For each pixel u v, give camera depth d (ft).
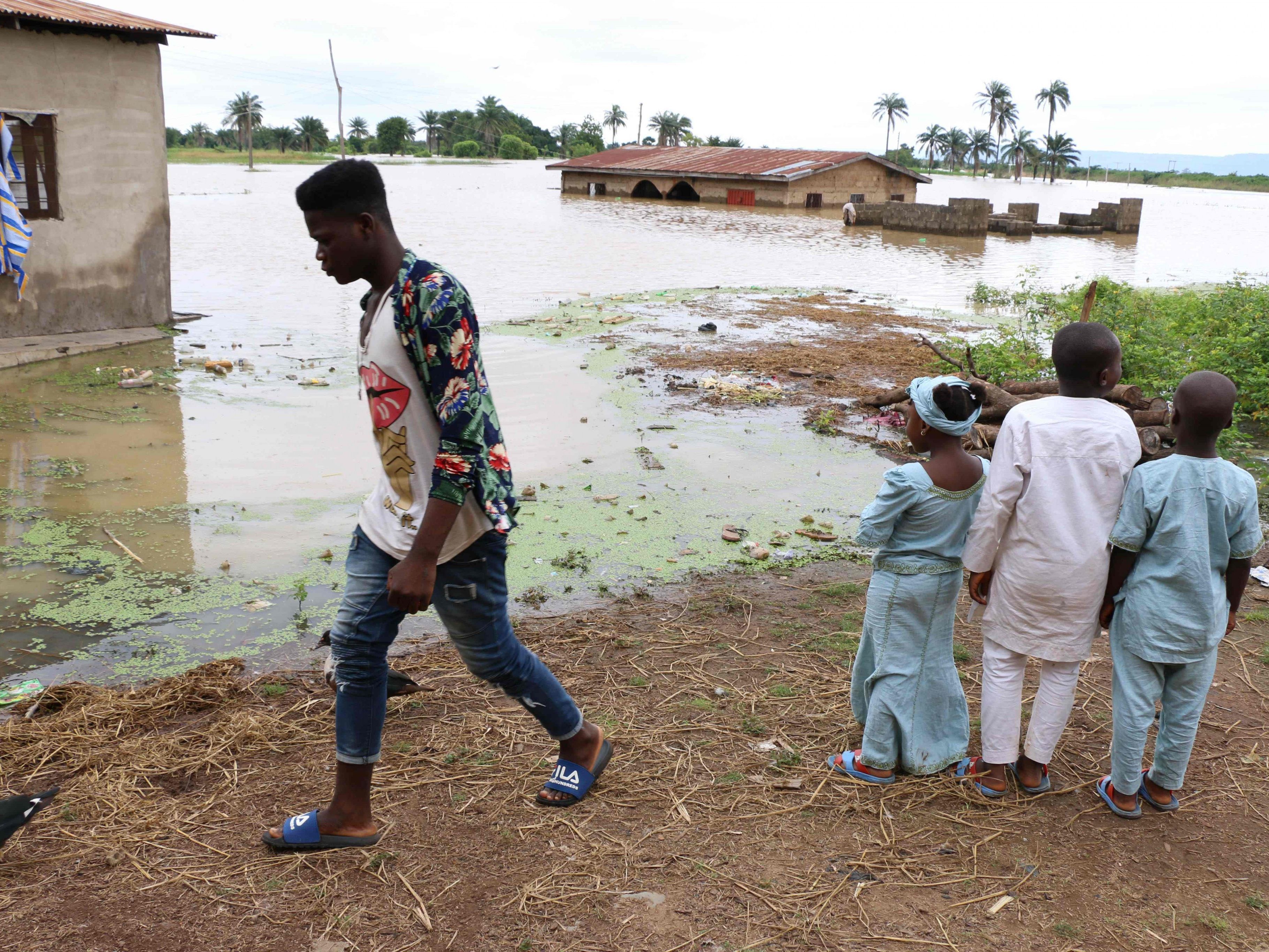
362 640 9.27
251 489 22.35
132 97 39.27
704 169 147.64
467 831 10.23
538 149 524.11
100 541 19.19
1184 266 82.43
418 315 8.50
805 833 10.35
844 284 63.26
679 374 35.14
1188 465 9.94
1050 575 10.24
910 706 11.21
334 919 8.91
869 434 28.27
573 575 18.19
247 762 11.62
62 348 35.37
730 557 19.21
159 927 8.78
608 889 9.39
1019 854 10.07
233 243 75.82
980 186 299.58
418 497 9.11
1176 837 10.43
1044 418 10.25
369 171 8.66
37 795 9.77
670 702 13.20
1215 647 10.25
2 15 33.45
